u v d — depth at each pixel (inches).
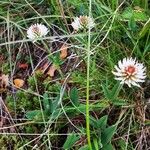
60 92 8.7
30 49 10.3
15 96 9.5
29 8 10.7
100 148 8.2
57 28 10.4
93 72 9.1
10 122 9.1
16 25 9.8
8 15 10.1
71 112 8.8
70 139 8.3
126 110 8.8
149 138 8.5
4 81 9.8
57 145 8.7
